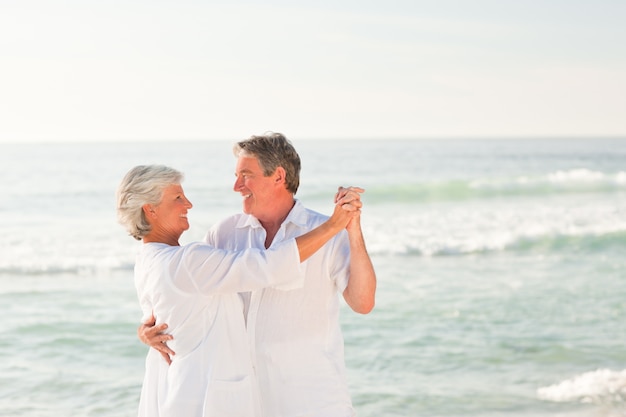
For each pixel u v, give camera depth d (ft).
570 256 48.29
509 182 90.22
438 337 28.99
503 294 36.63
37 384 24.16
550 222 62.44
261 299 10.53
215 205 81.35
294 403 10.45
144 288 10.37
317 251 10.66
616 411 21.07
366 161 167.53
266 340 10.48
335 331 10.86
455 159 179.73
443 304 34.53
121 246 53.36
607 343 27.76
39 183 106.32
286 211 11.05
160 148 247.29
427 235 56.54
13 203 84.69
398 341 28.53
